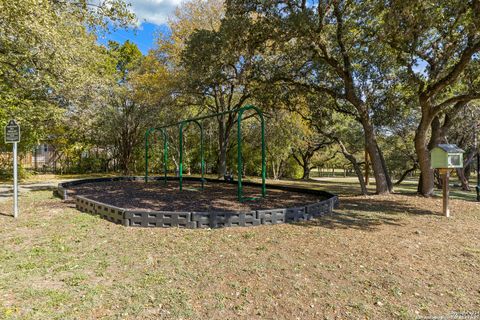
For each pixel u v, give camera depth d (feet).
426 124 27.53
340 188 41.50
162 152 65.21
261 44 29.01
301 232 14.53
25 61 25.21
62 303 7.76
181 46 46.70
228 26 25.79
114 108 58.85
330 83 33.27
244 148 65.82
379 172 30.50
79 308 7.54
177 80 44.86
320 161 76.23
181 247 12.12
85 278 9.24
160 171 68.44
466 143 43.65
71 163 66.90
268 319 7.25
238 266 10.23
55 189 32.96
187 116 61.72
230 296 8.26
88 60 33.86
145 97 54.49
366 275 9.70
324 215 18.95
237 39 26.99
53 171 66.28
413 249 12.35
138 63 67.10
